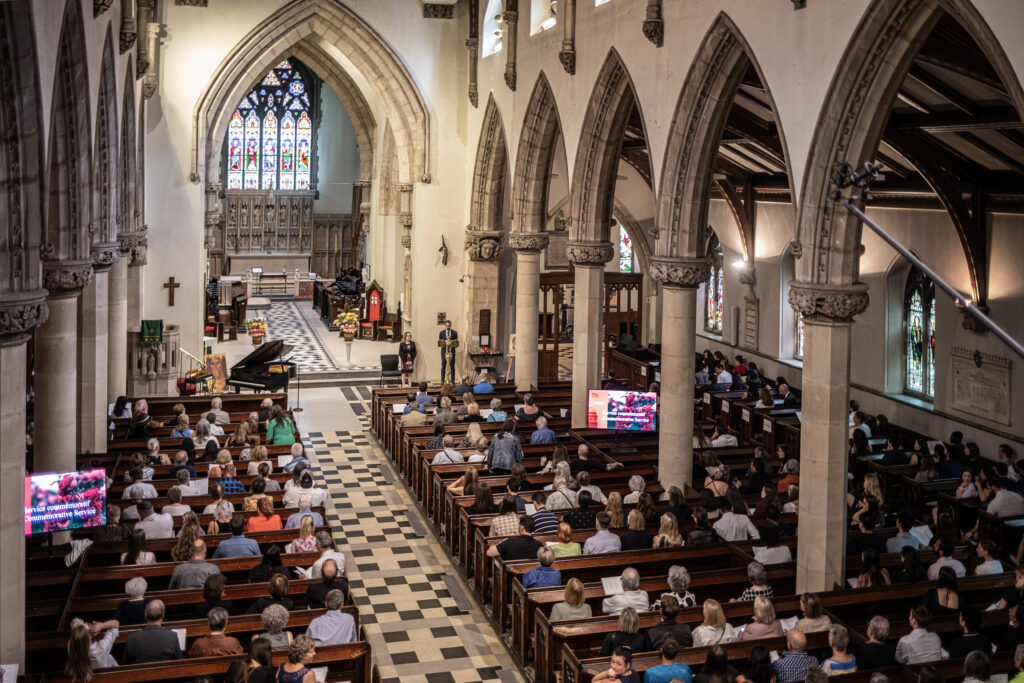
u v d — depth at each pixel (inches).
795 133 547.8
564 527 544.1
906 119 730.8
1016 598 448.8
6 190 430.6
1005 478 695.1
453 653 557.0
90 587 498.6
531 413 877.2
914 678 376.8
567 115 866.8
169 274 1135.0
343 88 1524.4
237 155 1924.2
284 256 1950.1
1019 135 704.4
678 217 697.6
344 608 460.4
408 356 1175.0
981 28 423.5
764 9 573.0
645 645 421.4
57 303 593.3
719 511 586.9
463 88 1194.6
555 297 1229.1
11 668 375.6
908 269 962.7
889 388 983.6
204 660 388.8
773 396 1025.5
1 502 426.9
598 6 796.0
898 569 537.3
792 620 445.4
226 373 1123.3
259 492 591.2
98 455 732.0
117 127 750.5
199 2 1106.7
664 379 717.9
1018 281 799.7
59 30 486.3
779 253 1146.0
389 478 886.4
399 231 1486.2
